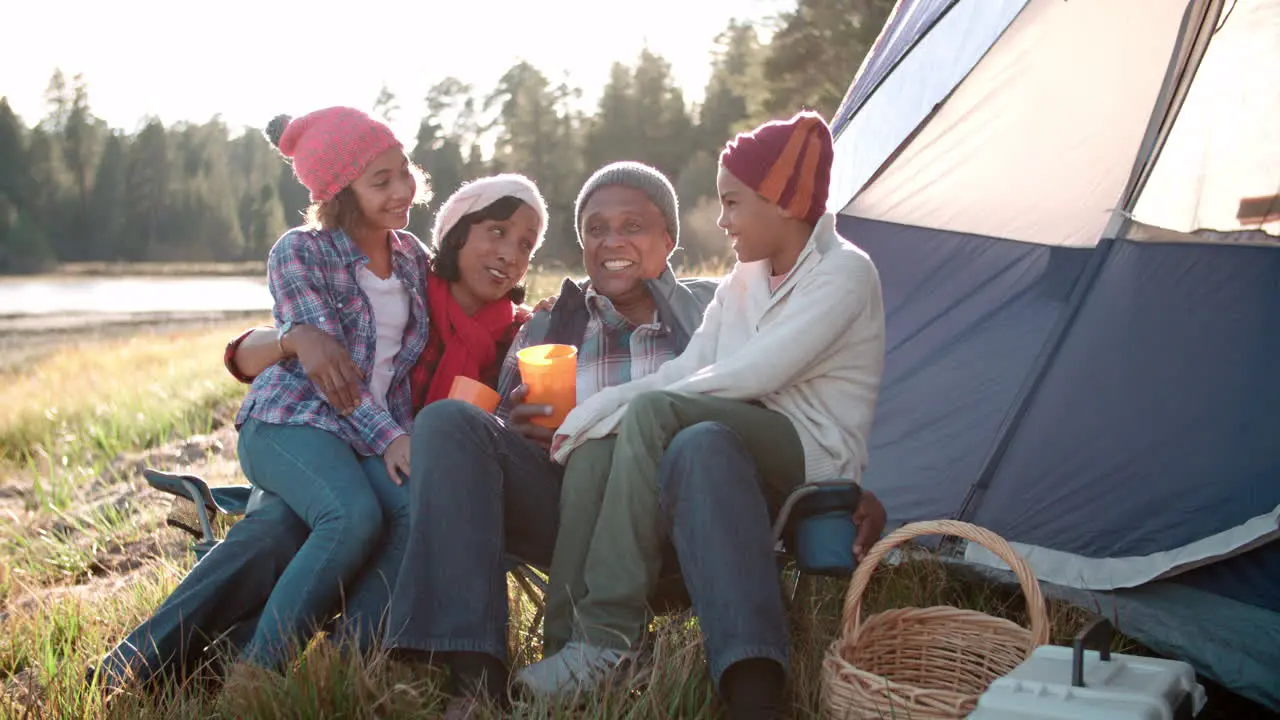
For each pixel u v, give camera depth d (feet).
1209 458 10.15
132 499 17.47
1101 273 11.51
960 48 11.20
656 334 10.02
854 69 72.84
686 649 7.48
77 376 41.45
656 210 10.03
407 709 7.22
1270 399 10.05
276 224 374.02
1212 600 9.34
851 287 8.13
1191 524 9.93
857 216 12.87
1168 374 10.76
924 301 12.53
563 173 225.97
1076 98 11.14
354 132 9.30
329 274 9.37
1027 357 11.74
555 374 8.59
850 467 8.29
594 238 10.00
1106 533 10.36
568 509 8.01
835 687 6.96
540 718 7.02
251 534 8.87
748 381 7.86
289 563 8.90
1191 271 11.00
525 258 10.32
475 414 7.91
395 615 7.52
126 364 44.70
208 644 8.54
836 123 13.42
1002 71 11.11
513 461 8.16
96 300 171.73
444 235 10.14
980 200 12.21
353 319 9.42
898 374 12.41
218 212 371.97
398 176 9.55
